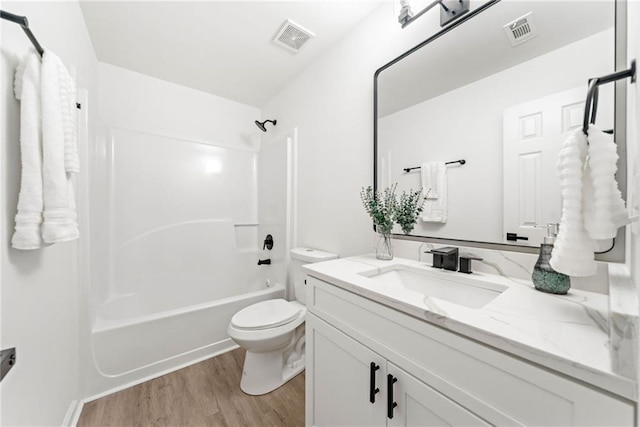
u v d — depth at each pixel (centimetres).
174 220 227
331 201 179
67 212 83
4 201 69
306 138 205
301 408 139
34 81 75
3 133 69
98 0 138
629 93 62
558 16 83
